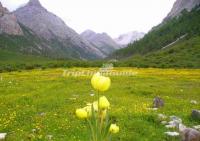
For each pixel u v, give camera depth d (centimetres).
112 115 1770
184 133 1305
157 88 4075
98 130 405
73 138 1374
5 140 1447
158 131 1491
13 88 3622
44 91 3400
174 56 14450
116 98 2855
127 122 1619
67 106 2336
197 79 6050
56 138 1405
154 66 11019
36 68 11388
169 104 2538
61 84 4278
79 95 3122
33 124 1692
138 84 4688
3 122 1788
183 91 3975
